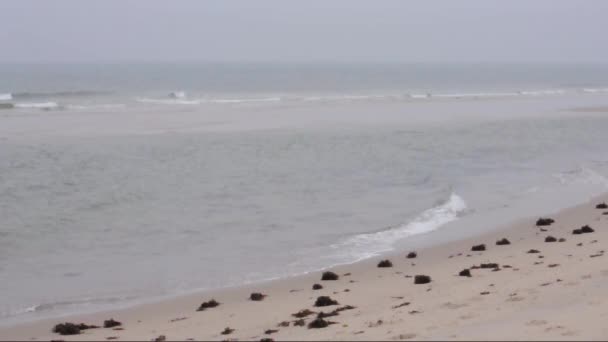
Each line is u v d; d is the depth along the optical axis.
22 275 21.42
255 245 25.09
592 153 50.72
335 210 30.95
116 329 16.33
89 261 23.06
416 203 32.47
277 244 25.22
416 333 13.71
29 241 25.45
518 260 21.33
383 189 36.03
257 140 55.06
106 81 153.75
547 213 30.02
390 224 28.28
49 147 48.66
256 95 112.06
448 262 22.00
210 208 31.36
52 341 15.24
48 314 17.84
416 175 40.38
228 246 24.98
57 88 121.88
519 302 15.91
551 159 47.41
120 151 47.94
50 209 30.59
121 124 64.88
